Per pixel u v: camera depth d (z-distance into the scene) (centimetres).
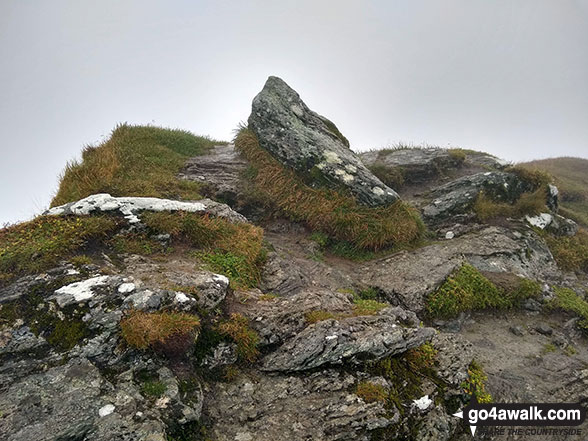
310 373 591
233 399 545
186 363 548
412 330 663
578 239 1455
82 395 465
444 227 1366
